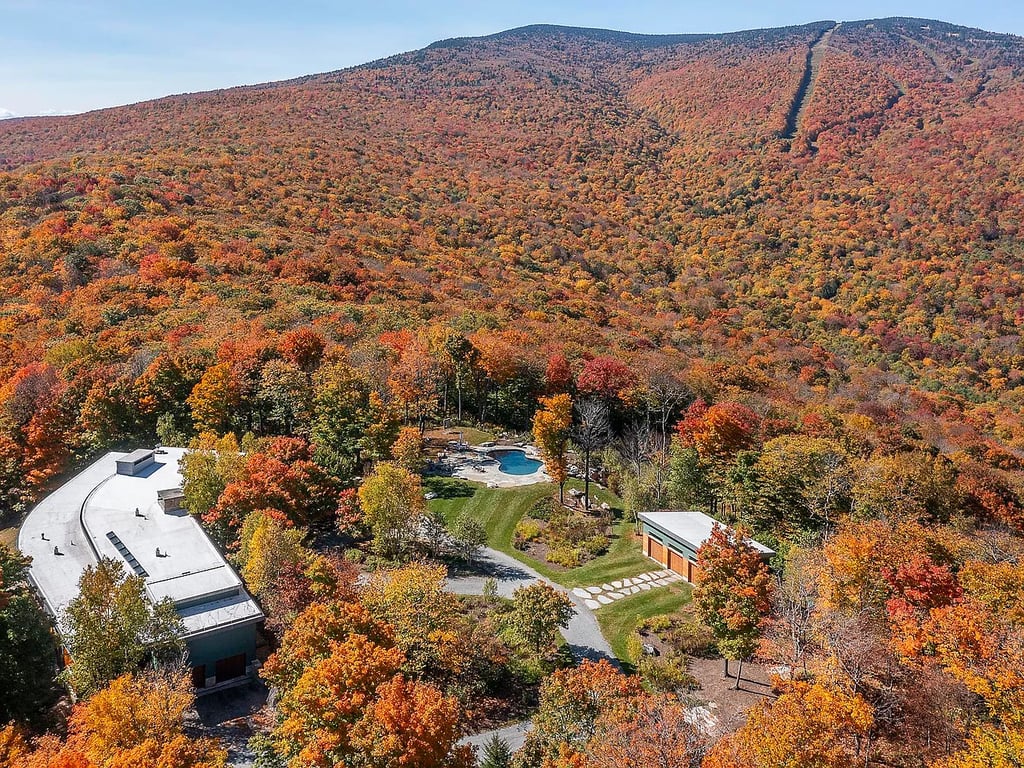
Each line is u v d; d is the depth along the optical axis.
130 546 43.59
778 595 37.88
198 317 87.38
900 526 45.66
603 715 28.16
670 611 45.09
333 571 38.97
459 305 108.94
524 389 80.19
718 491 58.72
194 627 36.31
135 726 26.27
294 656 30.16
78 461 61.59
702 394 83.12
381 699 25.12
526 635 38.31
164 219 117.69
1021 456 80.25
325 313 93.31
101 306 88.00
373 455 59.34
